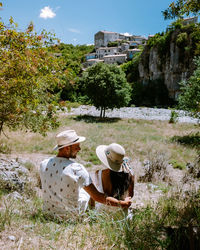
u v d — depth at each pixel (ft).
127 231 7.11
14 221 8.07
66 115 128.67
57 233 7.12
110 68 124.88
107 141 56.95
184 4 14.28
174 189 19.48
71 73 26.55
